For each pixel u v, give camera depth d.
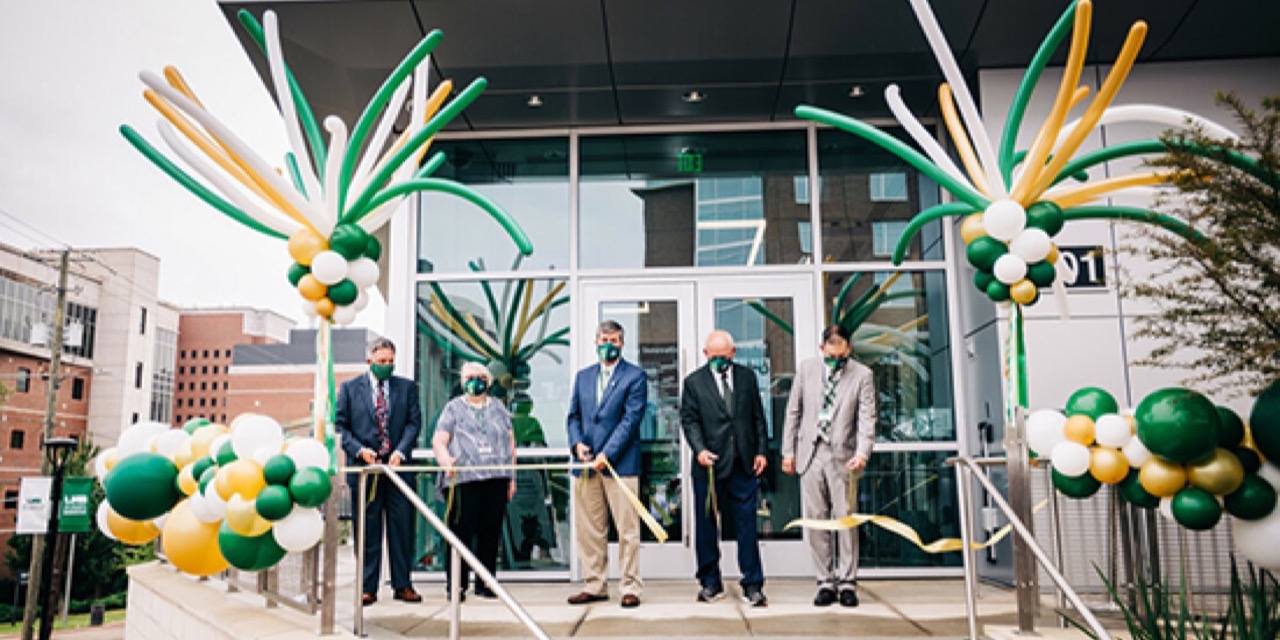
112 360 53.91
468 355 7.40
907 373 7.22
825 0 5.96
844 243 7.41
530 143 7.66
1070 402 3.90
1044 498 4.22
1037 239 3.93
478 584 5.81
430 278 7.48
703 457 5.34
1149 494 3.70
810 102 7.21
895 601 5.66
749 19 6.13
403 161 4.16
